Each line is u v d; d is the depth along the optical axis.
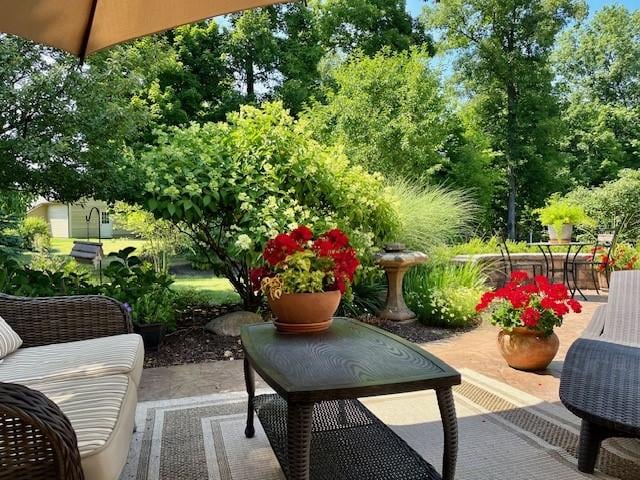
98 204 11.72
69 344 2.18
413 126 9.79
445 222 5.83
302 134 4.74
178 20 1.71
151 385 3.07
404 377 1.49
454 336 4.25
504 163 14.69
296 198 4.47
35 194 4.07
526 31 14.09
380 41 13.58
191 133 4.59
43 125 3.69
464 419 2.45
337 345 1.88
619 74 18.19
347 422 2.13
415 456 1.81
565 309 3.11
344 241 2.23
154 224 5.71
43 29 1.73
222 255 4.55
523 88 14.29
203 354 3.74
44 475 1.11
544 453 2.09
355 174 4.85
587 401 1.78
